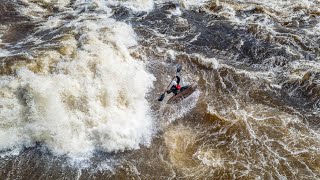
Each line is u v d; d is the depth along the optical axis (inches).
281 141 403.2
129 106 428.1
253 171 368.8
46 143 379.6
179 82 463.8
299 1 696.4
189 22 618.8
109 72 442.3
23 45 499.5
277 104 455.8
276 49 554.6
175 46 550.0
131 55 514.9
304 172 369.4
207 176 362.0
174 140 401.1
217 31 596.7
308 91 475.8
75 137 383.6
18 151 373.4
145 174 362.3
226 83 484.4
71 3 651.5
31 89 392.8
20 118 382.6
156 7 658.8
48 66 429.4
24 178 349.4
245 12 654.5
